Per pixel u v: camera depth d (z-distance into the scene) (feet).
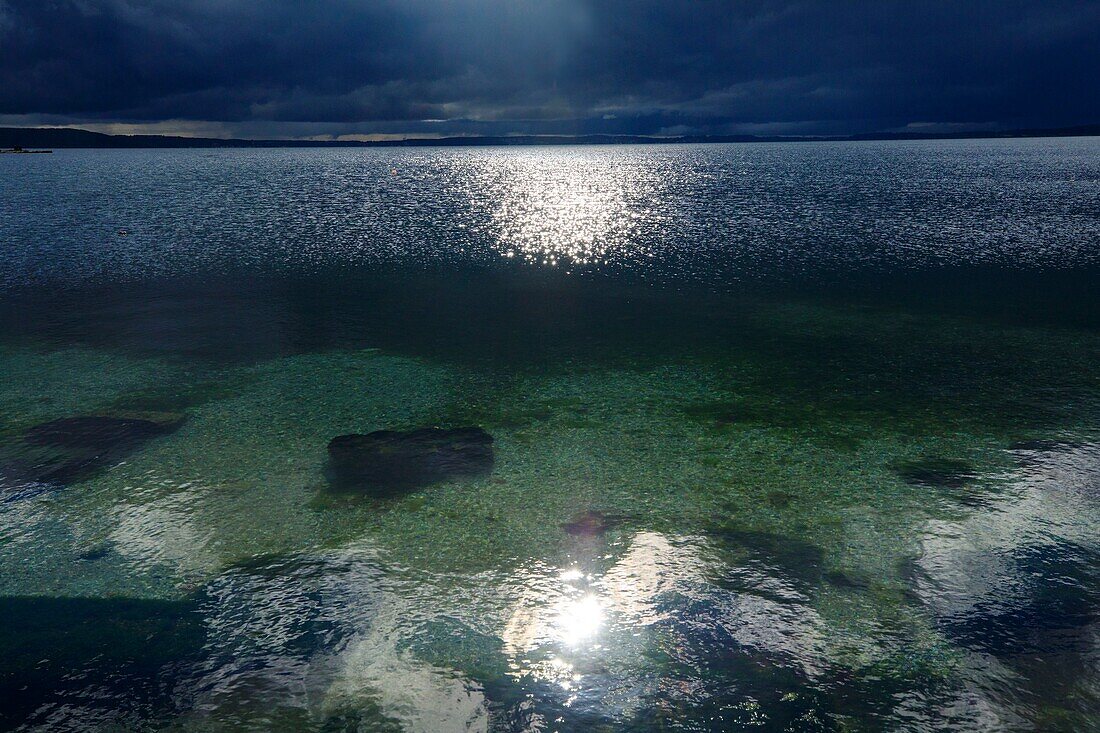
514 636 23.66
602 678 21.61
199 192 251.19
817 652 22.57
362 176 392.88
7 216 163.63
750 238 127.85
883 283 85.51
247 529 30.96
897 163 461.37
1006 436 40.14
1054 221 138.82
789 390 48.91
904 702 20.35
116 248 116.16
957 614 24.34
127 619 24.76
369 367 55.26
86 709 20.43
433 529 30.89
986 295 77.56
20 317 70.74
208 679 21.66
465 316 72.08
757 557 28.32
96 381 51.78
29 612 25.21
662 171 440.45
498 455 38.83
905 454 38.06
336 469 37.09
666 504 33.04
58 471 36.83
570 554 28.78
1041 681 21.04
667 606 25.17
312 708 20.39
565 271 97.60
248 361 56.80
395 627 24.16
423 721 19.86
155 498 33.88
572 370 54.19
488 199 225.56
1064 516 30.94
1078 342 59.26
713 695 20.77
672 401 47.19
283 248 118.32
